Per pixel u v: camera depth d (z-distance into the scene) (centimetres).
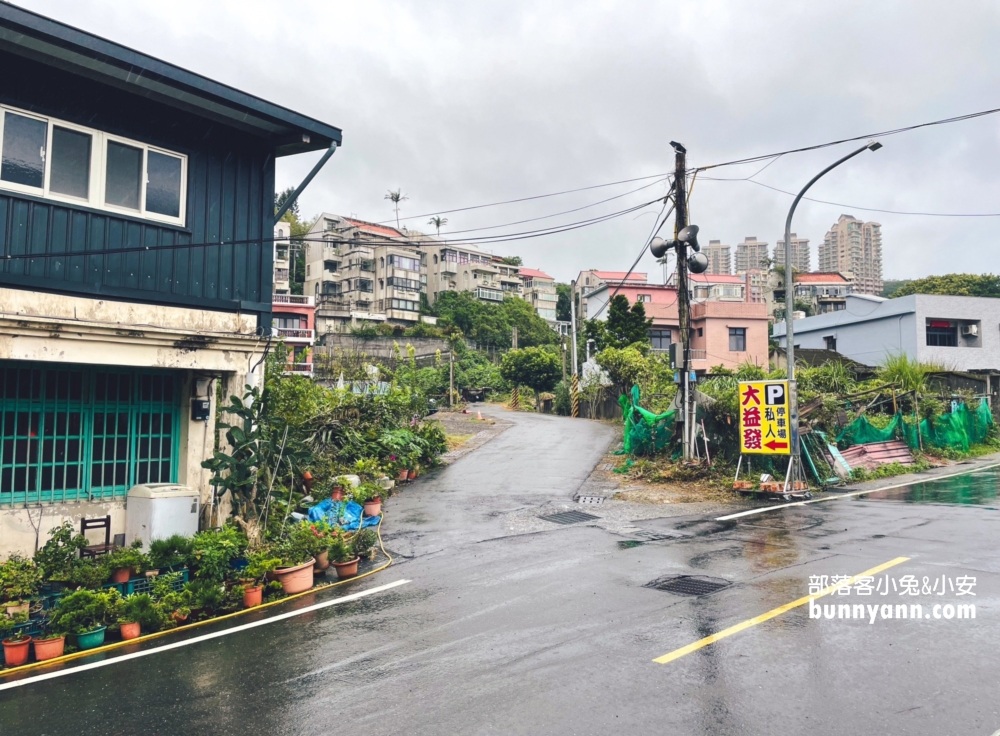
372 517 1344
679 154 1862
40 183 875
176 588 849
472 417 3469
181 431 1014
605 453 2203
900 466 2020
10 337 793
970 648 645
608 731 508
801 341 4728
